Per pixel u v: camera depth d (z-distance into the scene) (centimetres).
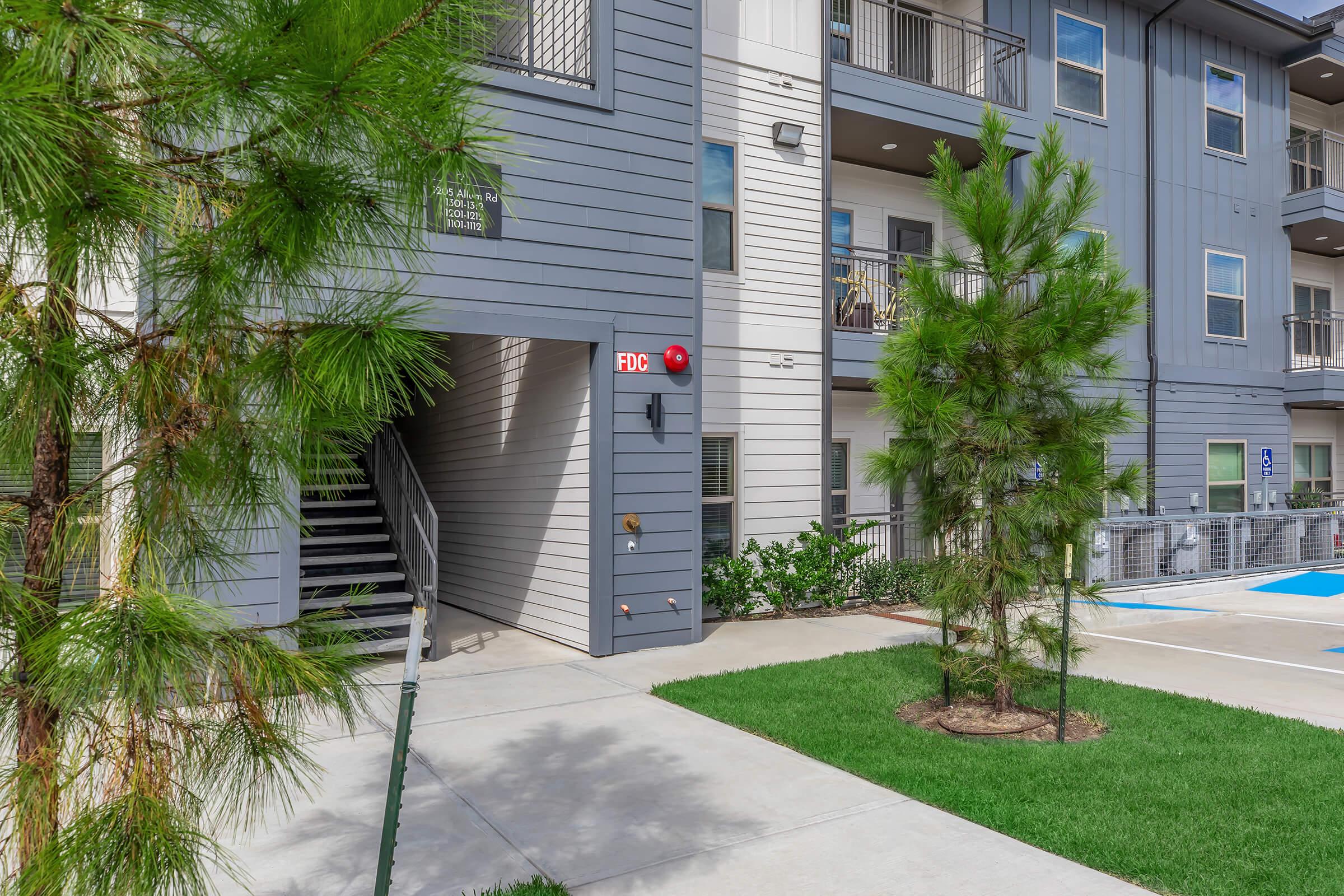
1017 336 562
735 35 1050
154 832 163
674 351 835
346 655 210
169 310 192
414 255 209
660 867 376
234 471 198
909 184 1291
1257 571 1334
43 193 150
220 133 189
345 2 162
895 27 1193
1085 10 1384
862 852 389
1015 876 364
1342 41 1622
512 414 977
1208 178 1537
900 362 565
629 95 821
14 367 169
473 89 219
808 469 1104
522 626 948
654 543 834
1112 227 1401
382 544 954
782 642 870
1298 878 355
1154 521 1216
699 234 862
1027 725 573
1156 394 1445
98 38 146
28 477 199
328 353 184
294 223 178
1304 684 707
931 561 611
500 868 376
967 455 572
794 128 1067
